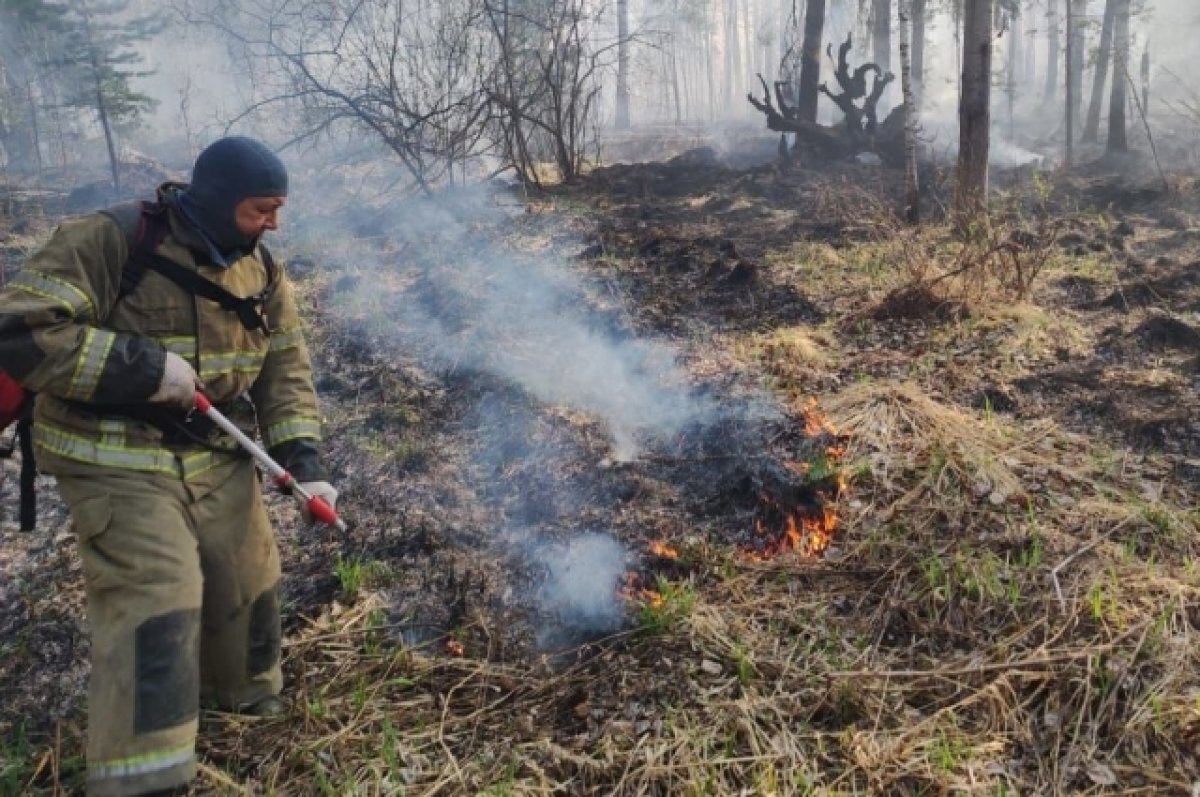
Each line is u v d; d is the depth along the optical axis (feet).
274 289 8.94
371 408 16.24
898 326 18.30
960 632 9.78
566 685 9.52
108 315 7.86
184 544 7.91
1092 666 8.90
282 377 9.12
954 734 8.46
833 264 22.99
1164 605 9.59
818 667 9.46
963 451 12.75
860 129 40.04
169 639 7.52
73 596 11.65
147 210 7.96
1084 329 17.53
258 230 8.21
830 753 8.43
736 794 8.01
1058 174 36.09
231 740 8.93
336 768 8.63
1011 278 20.42
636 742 8.66
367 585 11.49
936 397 14.96
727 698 9.10
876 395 14.51
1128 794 7.78
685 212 30.53
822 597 10.56
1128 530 11.07
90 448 7.80
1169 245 23.71
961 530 11.35
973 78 25.64
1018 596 10.07
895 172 36.68
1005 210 25.02
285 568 12.03
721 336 18.39
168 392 7.67
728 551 11.49
